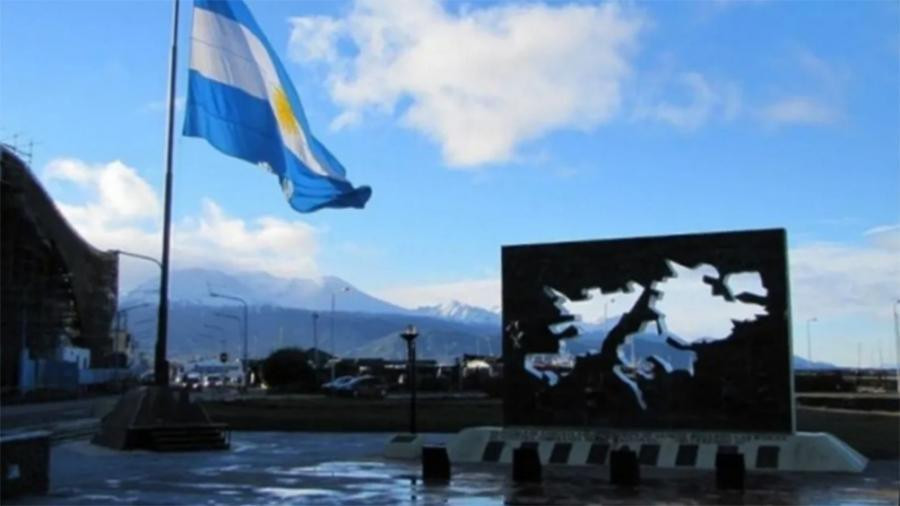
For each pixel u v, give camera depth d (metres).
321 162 33.91
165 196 34.47
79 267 108.75
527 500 18.16
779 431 23.36
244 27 32.34
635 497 18.47
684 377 24.38
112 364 118.25
